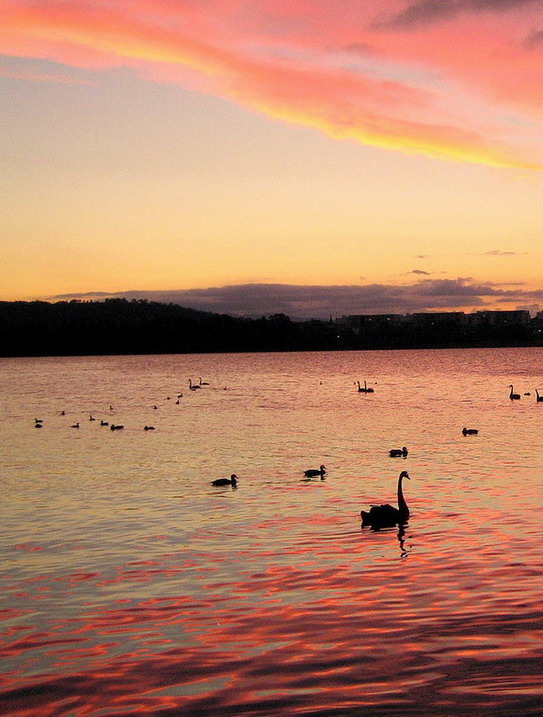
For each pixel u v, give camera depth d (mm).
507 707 14258
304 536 27328
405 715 14078
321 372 189750
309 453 50344
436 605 19703
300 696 14945
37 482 39938
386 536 27094
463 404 92188
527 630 17859
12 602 20672
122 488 37688
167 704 14812
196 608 19953
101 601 20625
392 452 48219
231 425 70312
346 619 18906
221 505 33094
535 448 50500
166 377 172125
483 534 26875
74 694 15336
